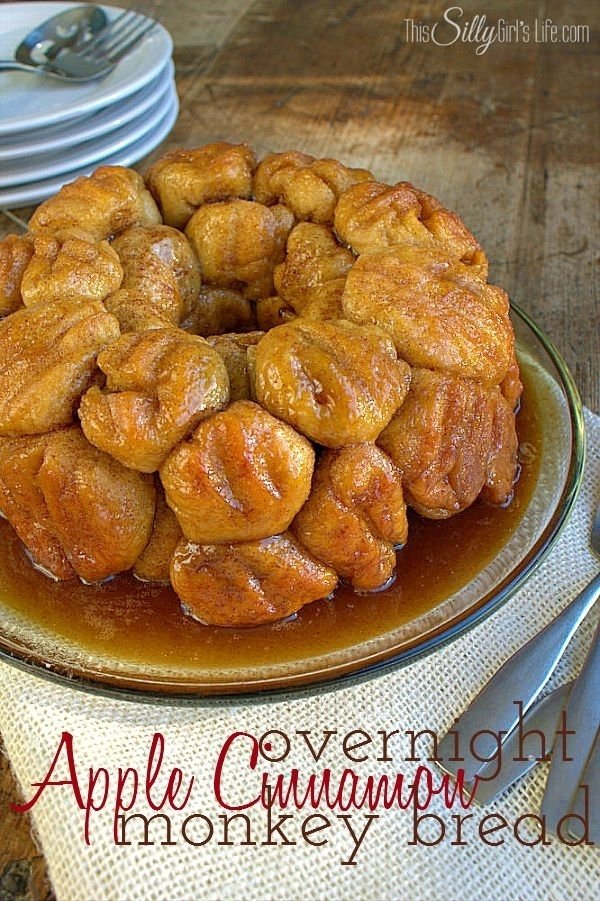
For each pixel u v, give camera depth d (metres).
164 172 0.71
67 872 0.55
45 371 0.58
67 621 0.61
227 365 0.60
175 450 0.57
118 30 1.00
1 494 0.61
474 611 0.59
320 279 0.66
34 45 1.00
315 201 0.68
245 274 0.70
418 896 0.55
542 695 0.60
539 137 1.05
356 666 0.57
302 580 0.59
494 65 1.19
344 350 0.58
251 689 0.56
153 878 0.55
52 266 0.63
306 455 0.57
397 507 0.60
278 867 0.55
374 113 1.10
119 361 0.58
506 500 0.65
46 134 0.88
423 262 0.62
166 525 0.61
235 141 1.04
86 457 0.59
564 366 0.70
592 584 0.64
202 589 0.59
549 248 0.90
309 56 1.22
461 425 0.61
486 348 0.61
